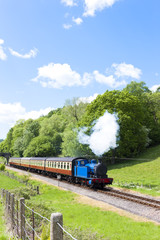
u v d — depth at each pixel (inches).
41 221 384.5
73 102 2143.2
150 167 1320.1
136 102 1690.5
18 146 3080.7
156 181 1008.2
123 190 848.3
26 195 686.5
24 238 303.7
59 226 187.0
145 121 1951.3
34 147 2445.9
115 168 1482.5
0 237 316.5
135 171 1300.4
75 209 574.9
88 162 968.9
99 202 655.1
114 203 629.6
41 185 995.3
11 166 2591.0
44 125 2891.2
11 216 374.0
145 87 2235.5
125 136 1584.6
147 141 1769.2
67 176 1069.1
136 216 514.0
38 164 1513.3
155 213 513.3
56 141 2662.4
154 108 2033.7
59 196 754.2
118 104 1641.2
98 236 354.6
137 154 1736.0
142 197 673.6
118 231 416.8
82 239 321.4
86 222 473.4
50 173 1306.6
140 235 395.2
